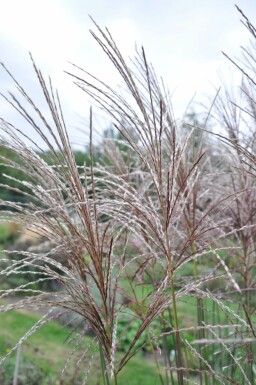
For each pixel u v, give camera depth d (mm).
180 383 1922
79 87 1660
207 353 2475
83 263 1770
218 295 1864
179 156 1803
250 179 2402
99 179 1885
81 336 1941
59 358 6137
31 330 1661
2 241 9266
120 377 5398
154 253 1763
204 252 1769
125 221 1822
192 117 2660
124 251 1942
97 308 1787
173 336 2361
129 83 1636
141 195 2188
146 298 1982
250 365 2232
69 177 1725
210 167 2746
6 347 6578
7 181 9039
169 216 1729
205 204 2768
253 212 2424
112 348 1617
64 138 1697
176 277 2055
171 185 1739
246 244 2447
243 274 2461
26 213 1806
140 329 1767
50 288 6648
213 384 2328
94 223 1832
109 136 2959
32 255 1721
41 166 1751
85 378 1769
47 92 1641
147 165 1725
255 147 2438
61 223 1865
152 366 5695
